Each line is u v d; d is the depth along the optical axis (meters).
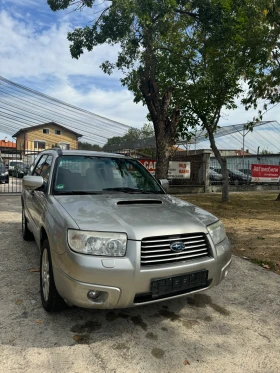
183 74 8.22
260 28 8.80
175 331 2.89
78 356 2.46
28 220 4.89
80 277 2.49
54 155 4.20
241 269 4.60
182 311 3.29
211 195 14.92
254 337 2.86
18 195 12.83
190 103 9.93
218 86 9.17
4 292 3.52
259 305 3.49
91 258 2.50
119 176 4.14
